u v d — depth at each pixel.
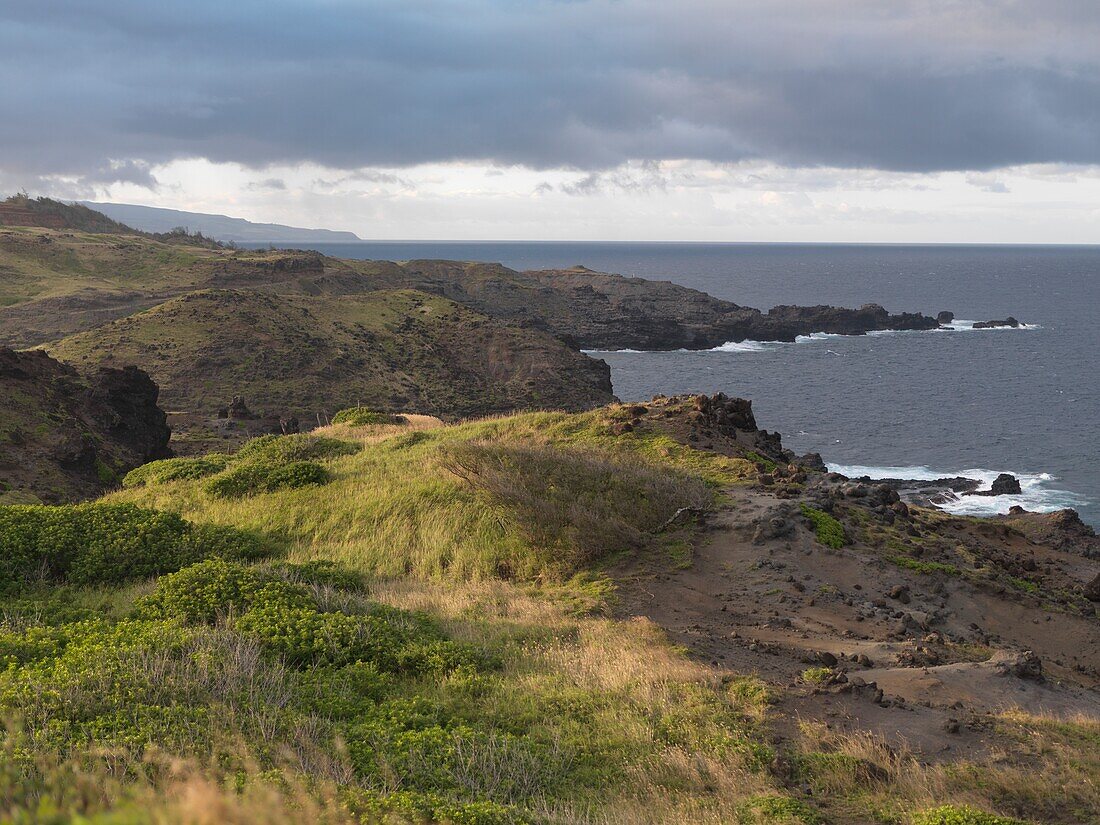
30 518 16.12
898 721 9.05
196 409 103.00
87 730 6.66
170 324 119.81
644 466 19.23
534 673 10.20
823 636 12.47
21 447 41.50
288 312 130.62
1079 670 13.28
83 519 16.36
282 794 5.23
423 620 12.26
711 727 8.43
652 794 7.14
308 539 18.11
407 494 19.05
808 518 16.81
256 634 10.33
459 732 7.86
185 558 15.77
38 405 46.22
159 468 26.31
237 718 7.34
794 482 19.83
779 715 8.95
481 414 117.62
